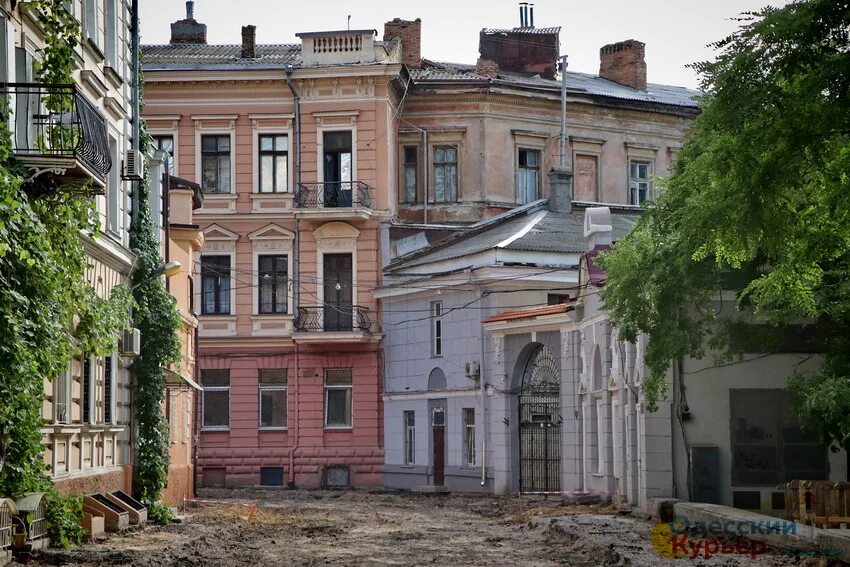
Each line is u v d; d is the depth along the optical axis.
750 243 18.08
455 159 60.53
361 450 56.62
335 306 57.12
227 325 58.16
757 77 16.70
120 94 31.30
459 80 60.00
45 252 18.50
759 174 16.84
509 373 47.03
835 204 17.95
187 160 58.41
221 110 58.31
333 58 57.66
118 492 30.44
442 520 36.38
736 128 16.83
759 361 33.03
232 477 57.47
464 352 50.78
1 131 18.47
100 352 22.70
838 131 16.75
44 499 23.12
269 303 58.12
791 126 16.50
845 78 16.28
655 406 29.45
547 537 29.89
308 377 57.41
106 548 24.50
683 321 28.45
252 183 58.16
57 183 21.08
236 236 58.19
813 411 26.39
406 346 55.12
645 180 64.12
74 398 27.17
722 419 32.97
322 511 40.16
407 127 60.50
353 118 57.56
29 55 23.23
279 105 58.12
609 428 39.03
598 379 40.69
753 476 32.81
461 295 51.22
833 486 25.03
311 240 57.78
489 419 48.56
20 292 18.95
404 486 54.50
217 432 57.78
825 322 26.91
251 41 60.34
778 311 26.14
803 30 16.30
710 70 16.97
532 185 61.66
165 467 33.28
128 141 31.89
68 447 26.66
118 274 31.12
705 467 32.72
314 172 57.75
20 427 20.14
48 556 22.12
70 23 22.81
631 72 67.94
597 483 40.41
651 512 32.66
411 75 60.09
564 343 43.75
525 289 49.97
